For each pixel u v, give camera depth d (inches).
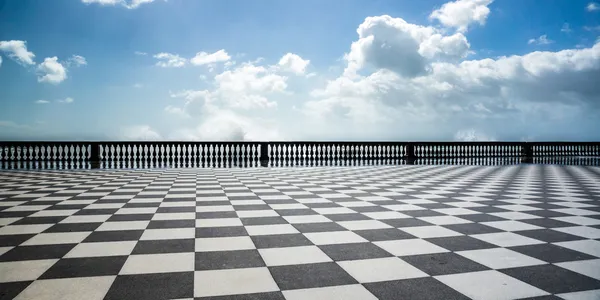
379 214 197.5
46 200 239.5
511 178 411.8
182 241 141.2
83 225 167.3
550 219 187.3
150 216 188.9
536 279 104.2
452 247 135.6
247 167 583.8
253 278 103.0
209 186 323.3
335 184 343.9
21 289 93.8
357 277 104.5
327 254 125.8
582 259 122.5
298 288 96.0
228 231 157.6
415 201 243.0
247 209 210.4
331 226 168.2
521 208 218.8
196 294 91.6
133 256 122.0
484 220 183.8
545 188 319.3
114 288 95.0
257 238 146.3
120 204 225.3
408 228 165.3
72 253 124.8
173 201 238.2
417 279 103.4
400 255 125.4
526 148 810.8
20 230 156.9
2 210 203.3
